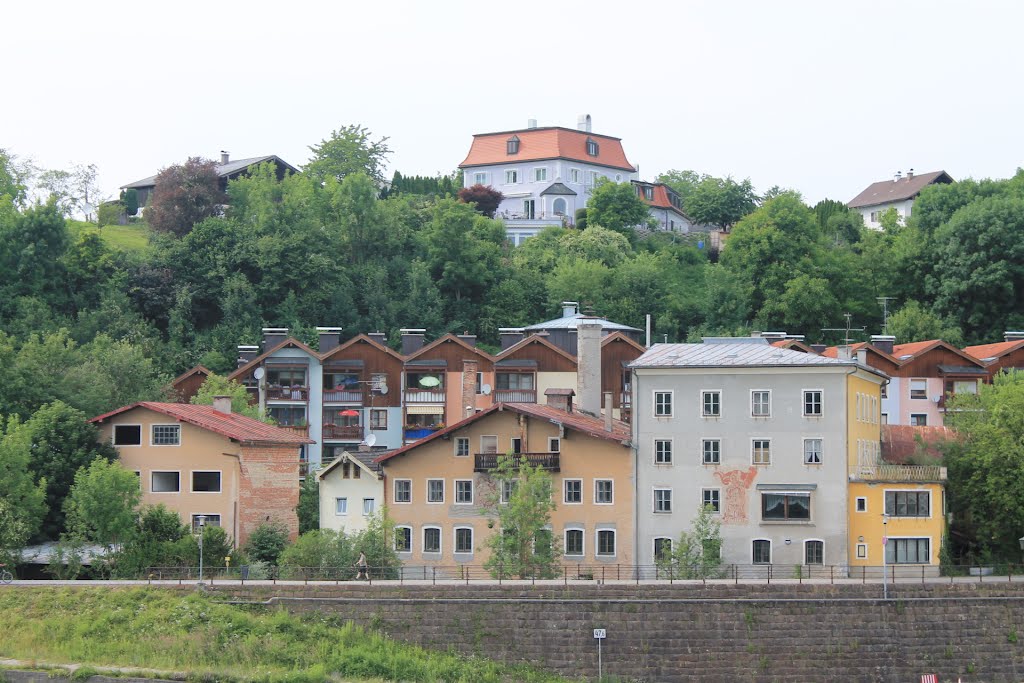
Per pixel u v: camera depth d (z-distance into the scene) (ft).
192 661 331.16
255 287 638.94
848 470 388.16
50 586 358.43
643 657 342.23
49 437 422.00
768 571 376.68
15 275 612.70
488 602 344.90
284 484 431.84
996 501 395.55
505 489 402.93
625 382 519.60
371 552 386.93
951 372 520.83
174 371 590.96
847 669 343.26
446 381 528.63
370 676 328.49
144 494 421.59
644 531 395.34
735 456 393.50
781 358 396.98
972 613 348.18
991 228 648.38
